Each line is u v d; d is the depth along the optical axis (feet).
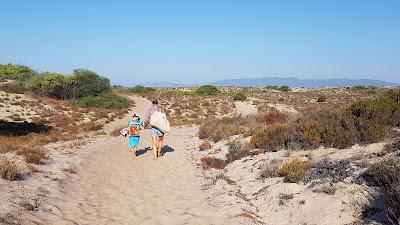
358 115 38.40
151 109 43.57
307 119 43.75
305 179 25.68
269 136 40.29
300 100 194.18
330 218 19.89
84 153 44.88
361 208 19.92
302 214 21.40
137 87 252.62
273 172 29.19
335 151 31.42
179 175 35.53
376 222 18.10
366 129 32.50
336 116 39.09
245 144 42.52
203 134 58.80
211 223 22.09
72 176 32.40
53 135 73.26
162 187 30.91
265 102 178.40
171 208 25.11
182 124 96.63
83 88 152.66
